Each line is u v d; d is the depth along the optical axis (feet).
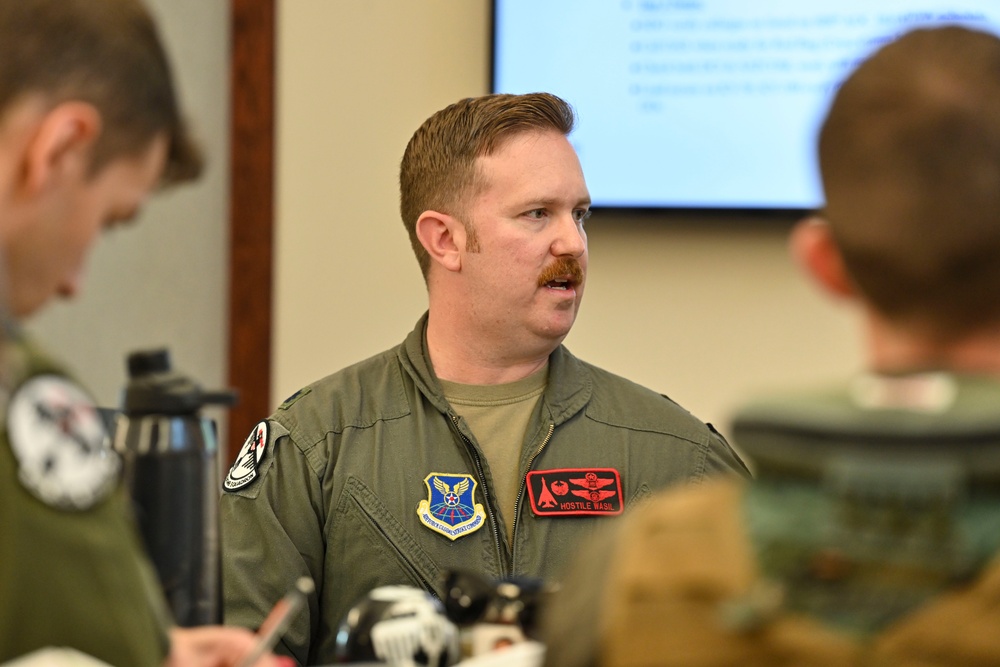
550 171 9.04
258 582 8.60
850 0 13.53
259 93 14.79
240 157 14.84
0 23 4.33
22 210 4.41
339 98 14.74
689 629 3.89
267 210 14.83
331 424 9.09
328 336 14.80
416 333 9.56
